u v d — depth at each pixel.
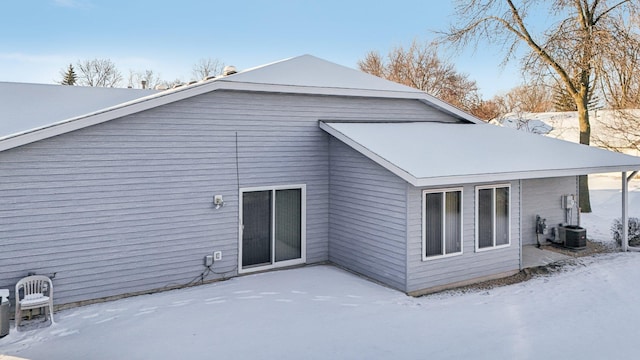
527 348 6.56
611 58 17.84
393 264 9.78
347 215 11.30
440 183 9.03
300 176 11.55
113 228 9.21
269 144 11.08
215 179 10.40
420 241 9.58
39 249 8.47
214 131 10.34
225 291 9.48
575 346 6.65
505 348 6.56
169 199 9.84
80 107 13.96
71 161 8.73
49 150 8.51
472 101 42.12
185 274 10.07
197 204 10.19
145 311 8.30
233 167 10.62
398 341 6.82
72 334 7.25
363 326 7.45
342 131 11.10
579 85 19.47
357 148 10.41
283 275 10.72
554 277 10.85
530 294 9.51
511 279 10.84
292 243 11.60
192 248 10.15
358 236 10.92
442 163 9.83
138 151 9.44
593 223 17.61
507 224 11.07
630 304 8.73
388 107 13.16
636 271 11.08
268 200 11.23
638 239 14.48
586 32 18.31
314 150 11.75
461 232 10.23
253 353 6.38
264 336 7.01
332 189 11.85
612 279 10.47
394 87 12.98
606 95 20.31
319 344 6.69
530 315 8.11
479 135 13.27
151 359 6.21
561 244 14.01
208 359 6.19
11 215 8.22
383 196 10.07
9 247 8.22
